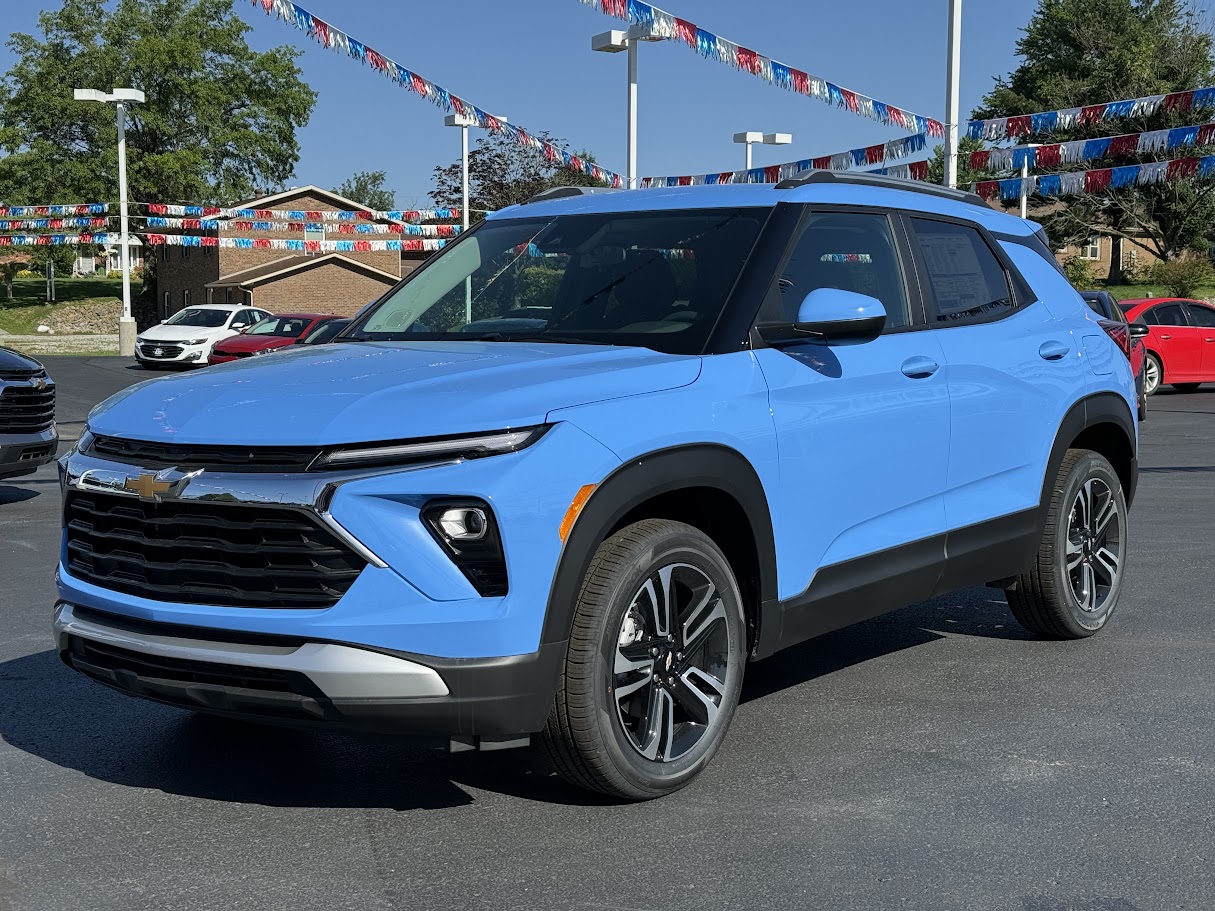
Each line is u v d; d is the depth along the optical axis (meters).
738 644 4.05
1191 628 6.06
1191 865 3.44
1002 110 60.69
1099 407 5.70
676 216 4.69
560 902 3.22
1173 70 56.69
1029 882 3.33
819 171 4.86
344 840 3.63
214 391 3.78
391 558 3.32
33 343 46.47
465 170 26.17
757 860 3.47
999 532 5.19
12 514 9.78
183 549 3.53
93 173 66.19
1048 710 4.83
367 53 11.95
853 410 4.42
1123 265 73.62
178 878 3.38
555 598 3.47
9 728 4.64
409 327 4.73
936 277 5.05
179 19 70.69
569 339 4.29
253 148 70.31
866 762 4.26
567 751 3.67
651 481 3.68
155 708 4.90
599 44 19.47
